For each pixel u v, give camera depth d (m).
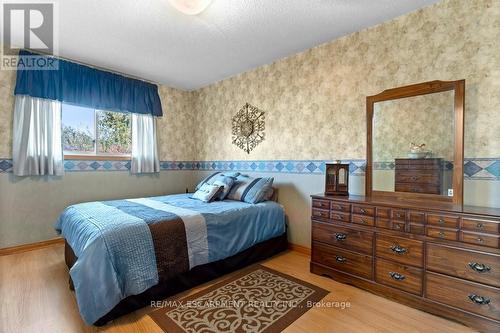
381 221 1.94
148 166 3.87
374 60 2.41
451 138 1.96
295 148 3.04
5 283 2.12
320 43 2.75
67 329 1.56
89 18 2.23
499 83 1.81
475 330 1.55
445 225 1.66
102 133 3.53
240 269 2.48
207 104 4.22
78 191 3.28
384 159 2.31
